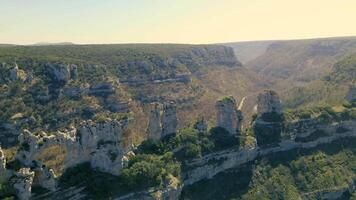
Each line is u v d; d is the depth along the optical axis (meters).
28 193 160.75
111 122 197.12
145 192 192.50
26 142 172.25
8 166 168.12
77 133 190.00
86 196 177.75
